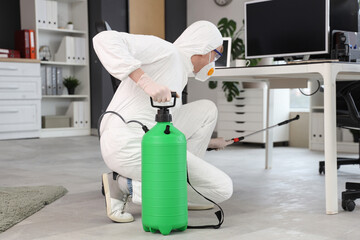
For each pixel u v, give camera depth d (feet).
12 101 17.61
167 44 6.27
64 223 6.27
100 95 19.67
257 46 10.81
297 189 8.73
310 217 6.60
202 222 6.29
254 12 10.83
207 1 20.79
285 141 17.19
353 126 9.48
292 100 18.47
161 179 5.44
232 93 16.61
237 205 7.36
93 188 8.82
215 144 7.57
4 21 19.35
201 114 7.39
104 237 5.57
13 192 8.09
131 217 6.36
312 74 8.27
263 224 6.19
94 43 5.87
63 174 10.48
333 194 6.84
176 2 21.57
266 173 10.70
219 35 6.48
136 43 6.02
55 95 19.17
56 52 20.15
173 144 5.40
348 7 10.44
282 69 7.53
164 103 6.17
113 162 6.22
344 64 7.15
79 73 20.44
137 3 20.34
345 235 5.68
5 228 5.95
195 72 6.68
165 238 5.50
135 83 6.18
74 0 20.03
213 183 6.15
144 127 5.75
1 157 13.26
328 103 6.93
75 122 19.75
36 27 18.58
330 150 6.88
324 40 9.69
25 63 17.83
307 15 9.94
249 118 16.46
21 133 18.04
